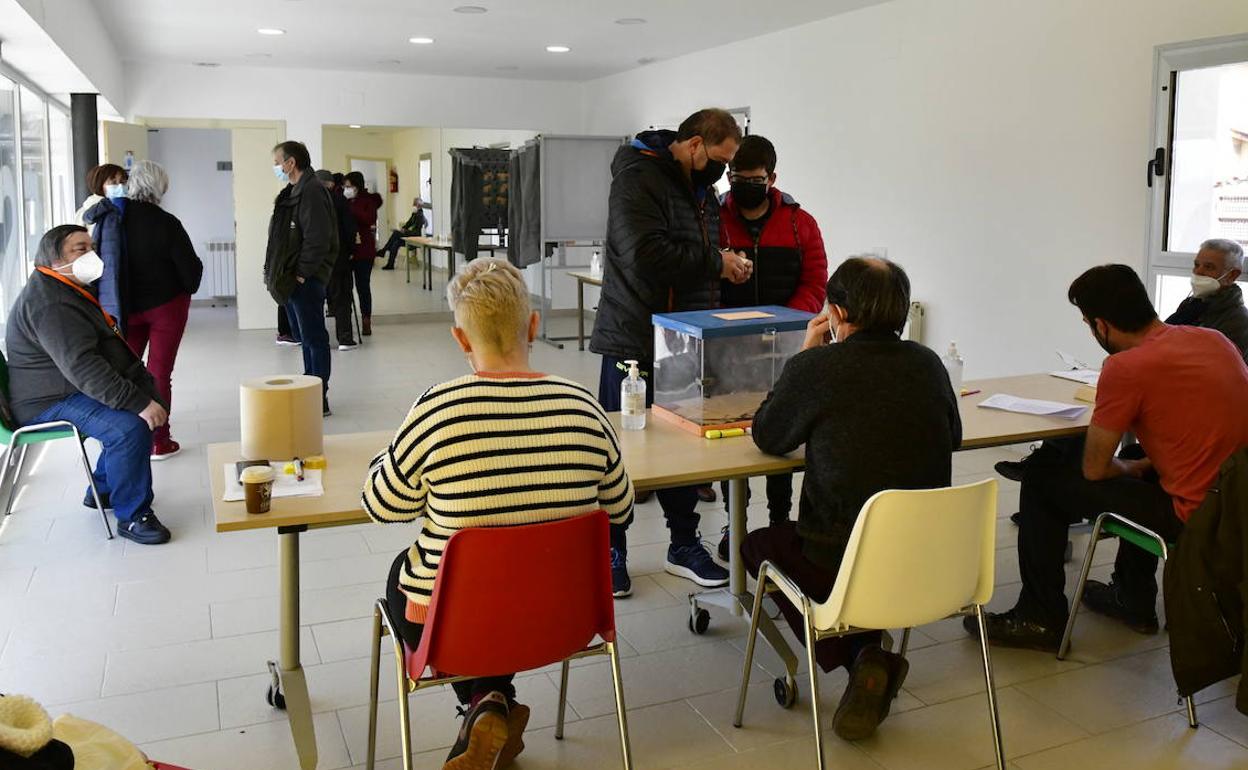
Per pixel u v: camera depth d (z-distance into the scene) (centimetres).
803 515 246
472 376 194
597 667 294
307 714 242
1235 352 275
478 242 1058
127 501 390
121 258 469
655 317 305
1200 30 441
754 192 350
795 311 310
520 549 187
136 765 147
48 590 343
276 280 574
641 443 277
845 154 679
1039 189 529
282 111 995
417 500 195
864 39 652
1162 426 271
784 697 271
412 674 198
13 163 614
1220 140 435
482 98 1070
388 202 1216
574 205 880
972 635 313
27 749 118
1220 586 245
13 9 438
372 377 736
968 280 580
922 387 231
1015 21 535
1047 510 301
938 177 597
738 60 804
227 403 636
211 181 1155
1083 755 248
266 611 329
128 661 293
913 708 271
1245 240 426
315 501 222
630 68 980
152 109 958
